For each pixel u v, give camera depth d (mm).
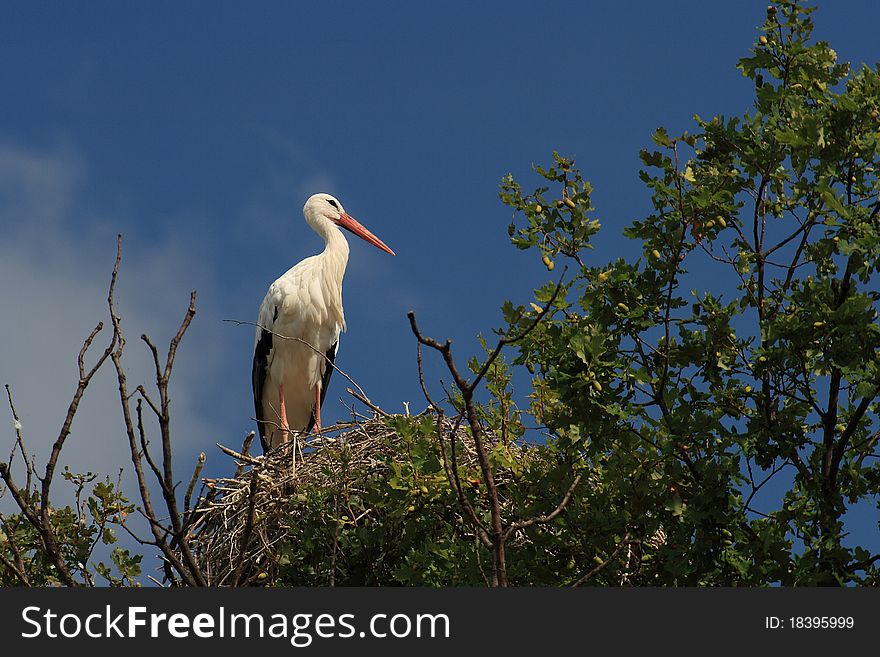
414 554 11914
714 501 11781
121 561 12414
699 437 11914
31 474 10070
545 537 12102
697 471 11953
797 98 13180
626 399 12141
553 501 12211
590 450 12133
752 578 11562
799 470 12562
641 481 12047
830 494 12375
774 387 12555
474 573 11750
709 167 12930
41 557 12555
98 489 12672
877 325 11875
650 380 12094
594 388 11844
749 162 13266
